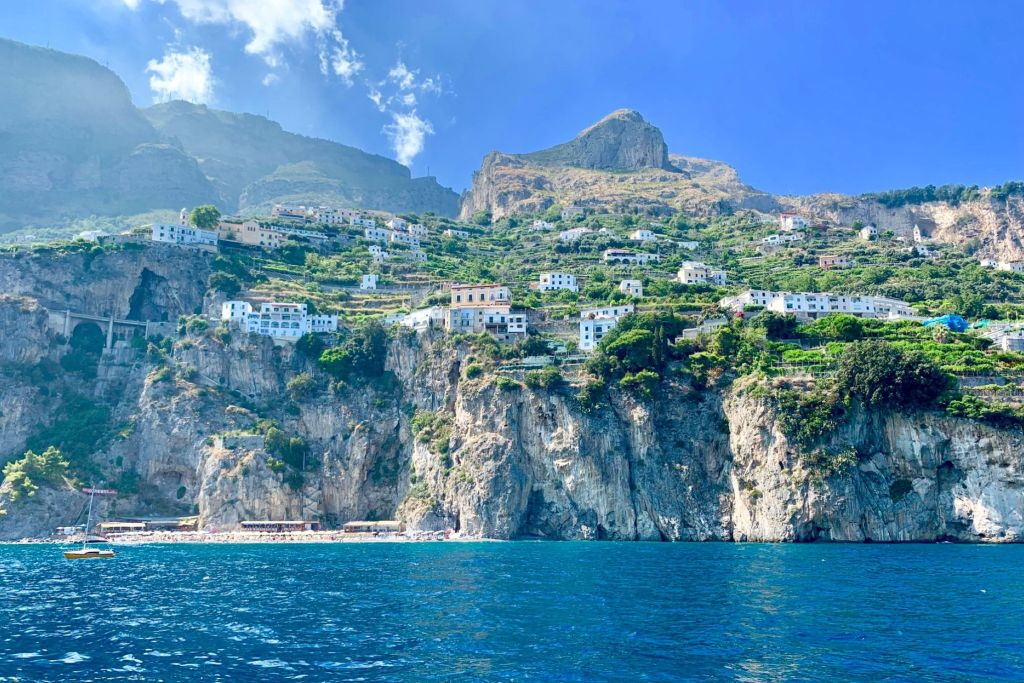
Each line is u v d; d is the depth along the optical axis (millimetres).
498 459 198250
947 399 174250
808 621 81750
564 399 199875
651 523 190375
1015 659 66875
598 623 81438
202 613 88938
